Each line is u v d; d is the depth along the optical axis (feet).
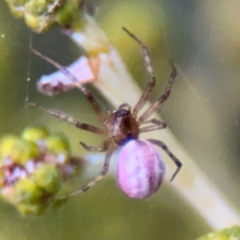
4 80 0.24
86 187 0.24
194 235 0.24
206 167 0.25
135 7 0.25
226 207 0.24
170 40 0.25
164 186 0.24
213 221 0.24
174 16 0.25
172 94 0.25
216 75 0.25
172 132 0.25
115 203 0.24
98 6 0.24
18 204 0.23
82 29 0.24
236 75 0.25
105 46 0.24
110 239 0.24
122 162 0.24
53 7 0.23
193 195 0.24
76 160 0.23
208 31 0.25
